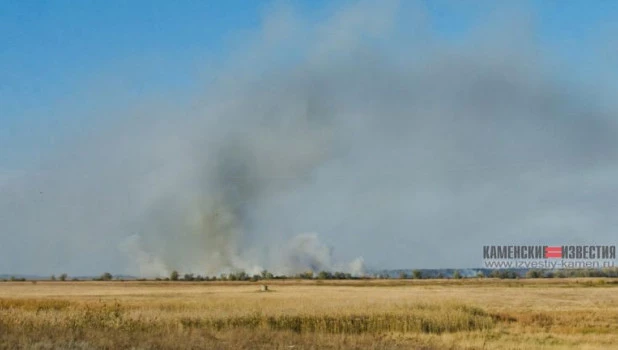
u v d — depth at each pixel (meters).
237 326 33.97
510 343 28.81
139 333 23.72
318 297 62.75
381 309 42.09
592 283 126.12
